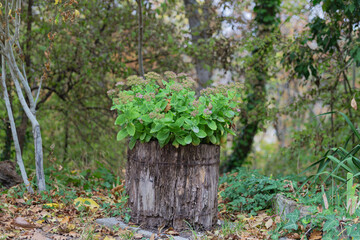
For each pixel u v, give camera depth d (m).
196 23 8.85
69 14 4.53
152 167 3.59
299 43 6.09
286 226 3.36
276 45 6.48
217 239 3.39
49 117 8.23
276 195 4.20
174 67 7.91
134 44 7.58
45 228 3.58
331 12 5.46
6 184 5.05
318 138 6.51
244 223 3.89
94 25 7.34
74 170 6.50
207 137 3.64
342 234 3.03
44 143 8.30
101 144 8.26
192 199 3.57
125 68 7.22
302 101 6.78
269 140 16.83
